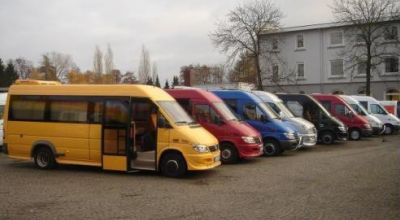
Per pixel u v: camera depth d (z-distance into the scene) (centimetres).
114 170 1472
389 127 3388
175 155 1393
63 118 1515
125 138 1425
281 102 2261
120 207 994
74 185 1254
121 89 1449
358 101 3262
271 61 6006
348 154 2045
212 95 1808
